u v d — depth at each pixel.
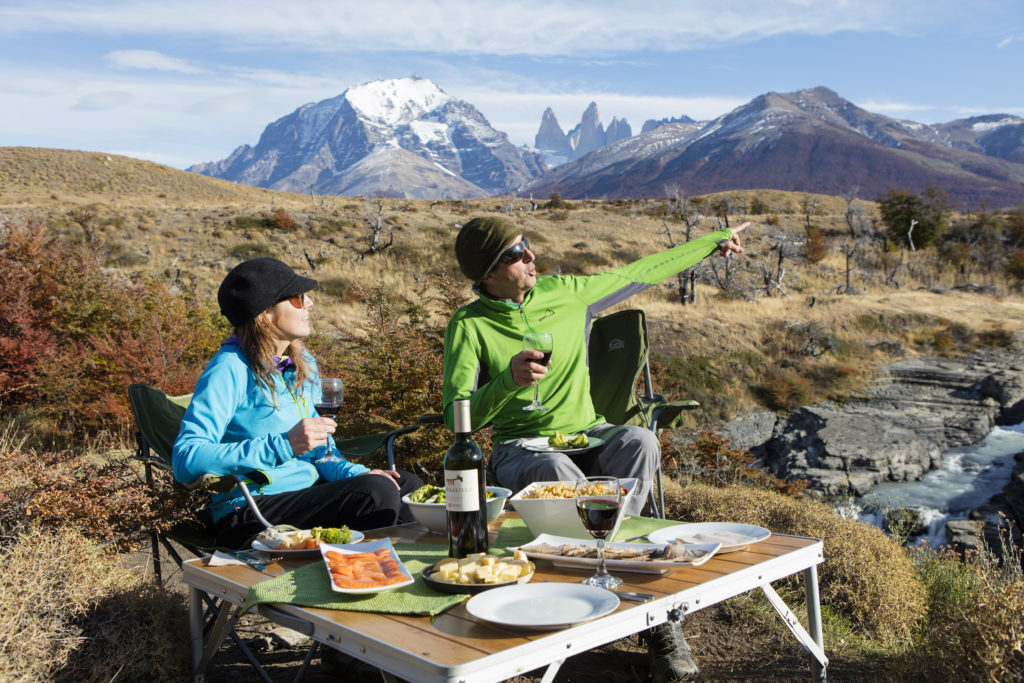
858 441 17.78
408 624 1.65
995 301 29.33
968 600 3.10
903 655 3.02
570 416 3.30
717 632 3.44
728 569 1.94
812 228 41.19
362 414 5.87
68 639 2.39
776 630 3.46
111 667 2.41
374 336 6.45
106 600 2.66
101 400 8.21
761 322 24.34
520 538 2.39
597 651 3.12
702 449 9.07
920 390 20.91
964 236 40.25
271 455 2.47
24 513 3.11
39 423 8.15
